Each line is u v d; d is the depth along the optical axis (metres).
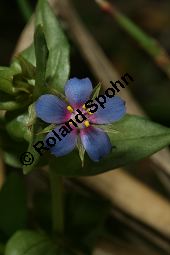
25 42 0.13
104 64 0.14
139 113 0.13
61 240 0.12
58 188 0.11
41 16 0.11
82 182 0.13
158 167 0.13
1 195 0.12
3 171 0.13
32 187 0.14
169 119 0.15
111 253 0.13
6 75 0.10
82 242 0.13
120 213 0.13
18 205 0.12
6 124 0.10
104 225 0.13
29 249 0.11
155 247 0.13
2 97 0.10
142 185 0.13
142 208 0.13
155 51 0.14
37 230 0.13
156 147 0.10
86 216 0.13
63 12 0.14
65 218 0.13
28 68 0.10
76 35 0.14
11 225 0.12
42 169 0.13
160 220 0.13
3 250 0.12
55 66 0.11
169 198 0.14
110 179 0.13
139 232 0.13
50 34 0.11
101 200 0.13
